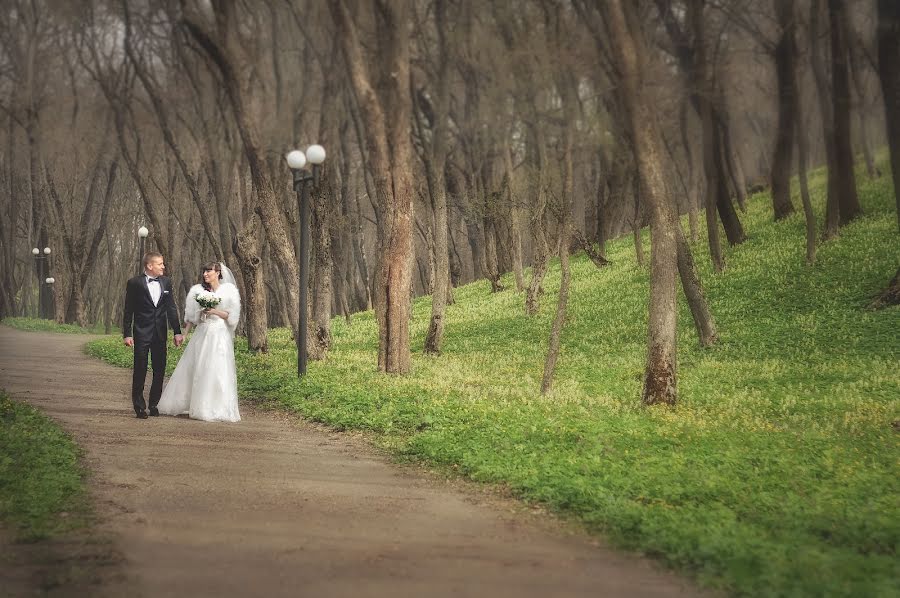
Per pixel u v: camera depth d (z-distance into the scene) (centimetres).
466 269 6675
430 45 2597
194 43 2595
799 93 3023
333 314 5675
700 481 861
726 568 568
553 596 502
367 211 6312
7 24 3500
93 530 609
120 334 4716
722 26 2819
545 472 879
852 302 2661
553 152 2895
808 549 612
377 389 1605
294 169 1848
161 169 4434
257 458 966
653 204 1600
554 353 1769
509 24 2309
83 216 5288
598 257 4162
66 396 1484
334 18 1916
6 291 5903
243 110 2369
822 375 2017
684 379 2070
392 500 782
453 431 1144
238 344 3069
